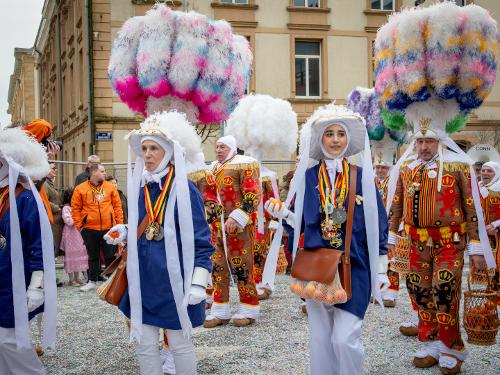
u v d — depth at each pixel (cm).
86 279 950
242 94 515
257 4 1845
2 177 362
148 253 335
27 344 344
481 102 467
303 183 375
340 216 352
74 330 591
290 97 1877
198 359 478
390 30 473
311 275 339
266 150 794
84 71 1873
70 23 2320
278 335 555
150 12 490
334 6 1911
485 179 718
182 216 331
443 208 433
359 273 352
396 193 478
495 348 498
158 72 479
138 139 354
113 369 459
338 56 1916
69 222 879
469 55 447
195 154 370
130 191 346
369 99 765
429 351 450
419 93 454
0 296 346
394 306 669
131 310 330
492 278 589
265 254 729
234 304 715
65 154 2548
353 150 379
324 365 353
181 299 327
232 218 569
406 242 610
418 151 458
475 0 1977
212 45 490
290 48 1873
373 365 455
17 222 347
